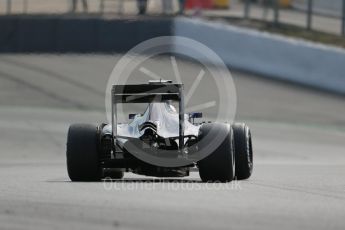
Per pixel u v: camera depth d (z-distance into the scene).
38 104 93.19
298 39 109.12
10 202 30.12
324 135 83.69
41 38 108.31
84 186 36.19
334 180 42.56
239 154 41.12
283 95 96.81
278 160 69.50
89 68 104.44
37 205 29.34
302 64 100.44
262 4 154.25
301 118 89.69
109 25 106.31
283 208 29.59
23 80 101.38
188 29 105.81
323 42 110.50
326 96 97.06
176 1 133.00
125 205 29.45
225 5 144.25
